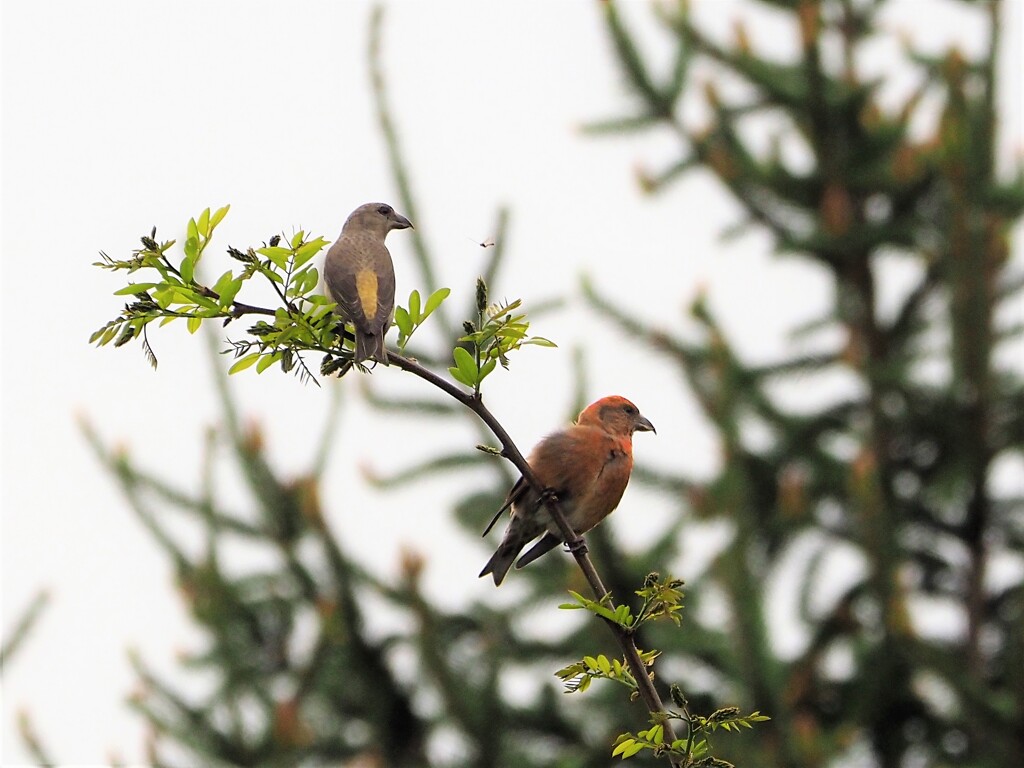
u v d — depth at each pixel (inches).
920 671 556.7
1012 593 662.5
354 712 567.2
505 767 538.9
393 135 566.3
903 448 673.0
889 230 653.9
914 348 682.8
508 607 582.6
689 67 681.0
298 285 230.2
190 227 226.5
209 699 553.0
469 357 236.2
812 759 486.6
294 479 554.3
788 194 674.2
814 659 590.6
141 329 230.1
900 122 679.7
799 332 685.3
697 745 229.1
